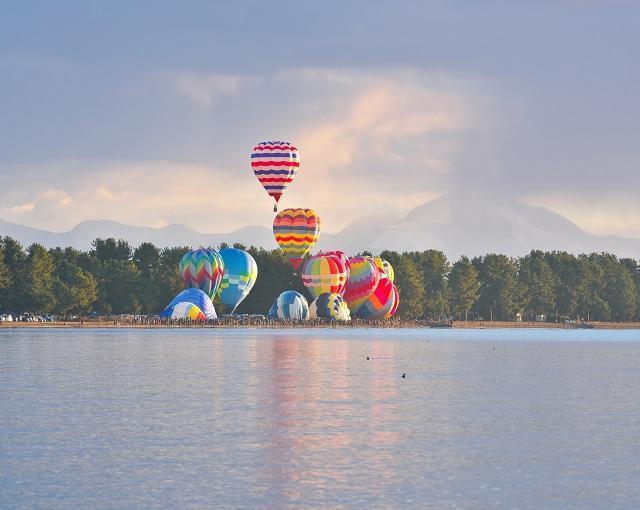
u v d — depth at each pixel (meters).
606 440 71.12
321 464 62.28
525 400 95.56
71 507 52.12
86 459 63.31
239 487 56.28
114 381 111.75
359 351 178.62
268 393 99.69
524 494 55.09
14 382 110.25
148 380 113.19
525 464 62.62
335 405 89.88
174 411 84.88
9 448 66.81
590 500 53.91
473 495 54.84
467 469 61.12
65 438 70.69
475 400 95.25
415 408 88.31
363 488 56.25
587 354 183.75
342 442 69.75
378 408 88.06
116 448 66.94
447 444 69.19
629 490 56.06
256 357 155.00
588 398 97.75
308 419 80.50
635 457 64.88
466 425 77.88
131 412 84.06
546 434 73.69
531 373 130.12
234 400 93.25
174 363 140.25
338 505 52.72
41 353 161.12
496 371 133.50
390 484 57.19
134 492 55.06
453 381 116.38
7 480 57.62
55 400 92.62
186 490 55.59
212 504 52.81
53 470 60.22
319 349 181.00
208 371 126.56
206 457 64.25
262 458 63.94
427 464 62.44
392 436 72.38
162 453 65.31
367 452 66.19
